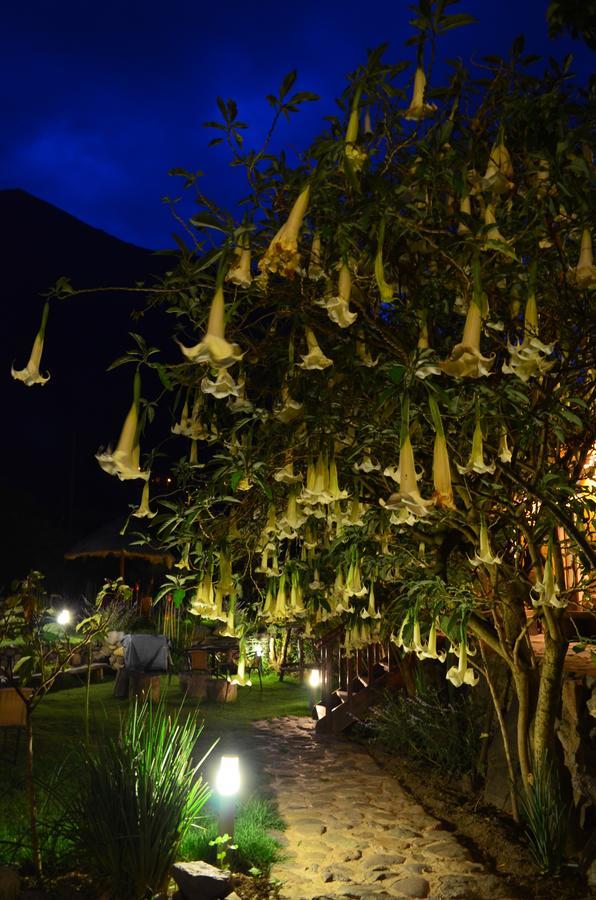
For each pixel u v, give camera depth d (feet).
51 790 17.66
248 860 18.39
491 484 14.06
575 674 21.13
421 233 10.10
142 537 14.46
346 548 17.07
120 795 15.94
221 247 9.01
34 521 95.50
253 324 12.62
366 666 36.83
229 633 16.37
